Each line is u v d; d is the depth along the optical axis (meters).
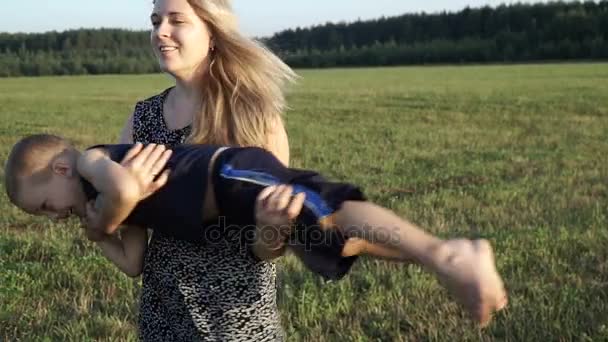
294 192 2.27
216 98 3.00
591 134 19.64
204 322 2.96
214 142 3.00
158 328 3.07
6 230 9.20
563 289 6.29
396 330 5.64
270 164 2.50
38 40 110.81
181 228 2.62
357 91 42.47
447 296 6.25
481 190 11.44
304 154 16.33
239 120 2.98
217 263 2.90
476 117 25.16
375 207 2.14
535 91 38.44
